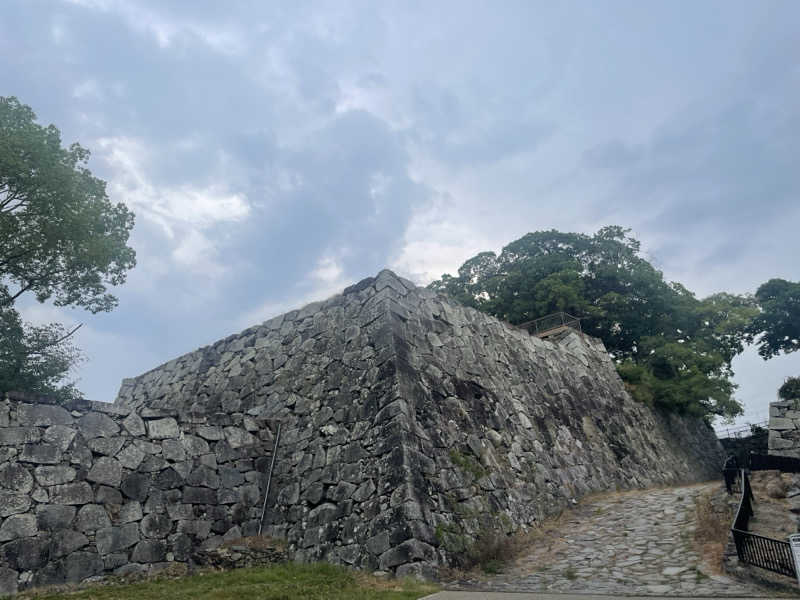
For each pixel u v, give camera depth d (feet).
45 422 32.27
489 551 35.63
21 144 47.16
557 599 26.37
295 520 38.91
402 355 42.14
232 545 37.29
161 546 34.60
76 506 31.91
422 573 30.91
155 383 62.80
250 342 54.90
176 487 37.01
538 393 57.36
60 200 49.80
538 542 39.40
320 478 39.45
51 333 55.88
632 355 100.99
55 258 53.11
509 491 43.11
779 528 31.86
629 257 108.99
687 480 74.28
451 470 38.99
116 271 57.82
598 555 34.40
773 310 96.43
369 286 47.57
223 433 41.42
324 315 49.67
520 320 100.83
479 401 47.62
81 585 30.27
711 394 85.51
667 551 32.86
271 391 48.91
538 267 105.81
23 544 29.19
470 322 54.70
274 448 43.96
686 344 96.78
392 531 33.14
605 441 62.28
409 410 38.91
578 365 70.33
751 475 39.70
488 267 115.03
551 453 51.78
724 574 28.09
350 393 42.24
